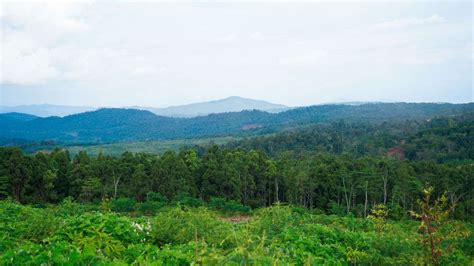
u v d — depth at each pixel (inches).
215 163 2007.9
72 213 740.7
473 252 476.4
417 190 1781.5
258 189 2197.3
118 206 1384.1
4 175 1688.0
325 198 2032.5
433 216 338.0
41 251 301.4
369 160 2124.8
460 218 1659.7
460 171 2010.3
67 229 421.4
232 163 2063.2
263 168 2185.0
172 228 449.4
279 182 2171.5
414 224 865.5
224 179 1919.3
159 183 1797.5
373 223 687.7
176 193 1747.0
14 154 1754.4
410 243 420.5
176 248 368.5
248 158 2166.6
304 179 1991.9
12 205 633.0
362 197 2092.8
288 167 2146.9
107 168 1905.8
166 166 1850.4
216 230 446.3
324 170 2092.8
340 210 1754.4
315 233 541.3
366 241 515.2
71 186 1883.6
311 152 3329.2
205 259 287.1
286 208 605.9
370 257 414.3
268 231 520.7
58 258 283.6
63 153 2020.2
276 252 346.0
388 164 1999.3
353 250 452.1
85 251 309.7
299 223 593.9
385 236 463.8
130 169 1935.3
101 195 1749.5
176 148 6018.7
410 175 1929.1
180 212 488.4
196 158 2095.2
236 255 289.9
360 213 1771.7
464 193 1846.7
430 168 2078.0
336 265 410.3
